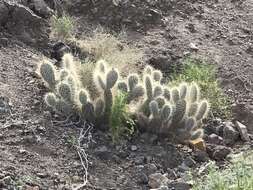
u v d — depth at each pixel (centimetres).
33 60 470
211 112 464
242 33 573
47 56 491
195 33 557
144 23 550
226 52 540
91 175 376
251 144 439
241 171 352
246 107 473
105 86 409
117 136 406
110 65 481
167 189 365
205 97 474
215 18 586
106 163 390
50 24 514
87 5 548
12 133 389
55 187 356
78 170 376
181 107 416
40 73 424
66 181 364
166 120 417
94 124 416
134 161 397
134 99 430
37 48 493
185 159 409
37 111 416
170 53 522
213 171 359
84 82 442
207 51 535
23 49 480
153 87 423
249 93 496
